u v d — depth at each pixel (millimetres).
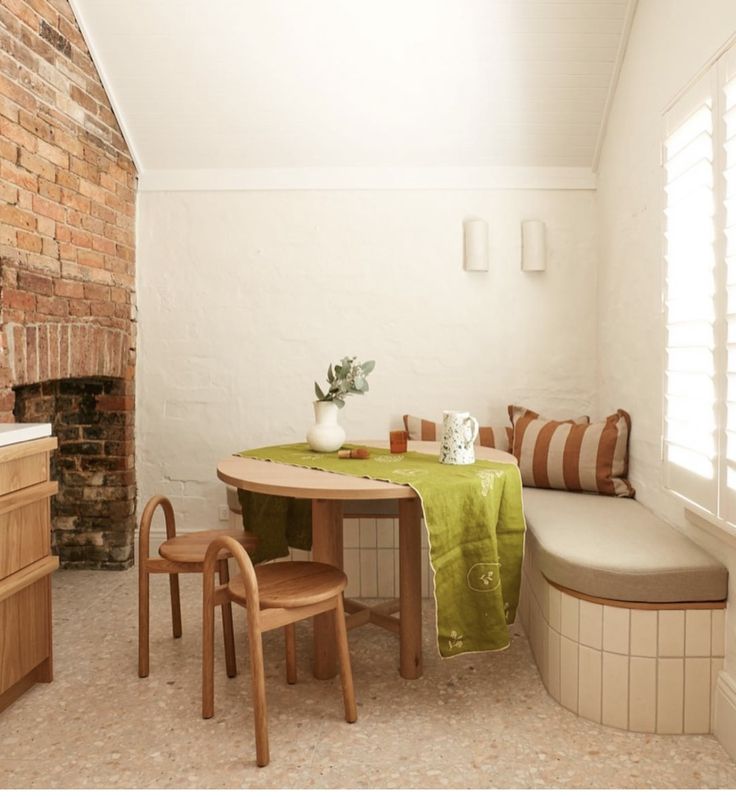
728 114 1800
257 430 3582
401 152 3439
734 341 1773
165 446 3596
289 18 2932
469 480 2002
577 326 3494
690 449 2053
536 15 2889
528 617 2533
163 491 3598
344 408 3557
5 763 1736
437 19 2912
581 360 3496
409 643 2219
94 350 3102
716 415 1866
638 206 2801
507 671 2287
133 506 3539
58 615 2805
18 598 2029
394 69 3098
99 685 2178
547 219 3486
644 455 2744
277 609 1763
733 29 1894
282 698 2086
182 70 3123
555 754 1772
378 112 3270
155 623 2723
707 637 1870
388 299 3533
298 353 3562
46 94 2684
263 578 1945
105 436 3443
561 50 3002
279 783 1639
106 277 3225
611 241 3205
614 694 1912
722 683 1837
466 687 2166
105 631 2633
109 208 3254
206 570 1899
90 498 3443
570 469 2979
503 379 3523
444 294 3520
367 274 3533
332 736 1860
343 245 3535
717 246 1878
